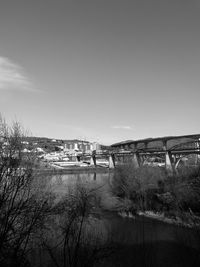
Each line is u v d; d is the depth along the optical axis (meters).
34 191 16.97
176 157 129.50
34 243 16.84
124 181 68.62
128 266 28.42
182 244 38.50
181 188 61.75
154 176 72.19
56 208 16.78
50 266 16.45
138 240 40.00
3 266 12.41
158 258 32.84
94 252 16.06
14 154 15.57
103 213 54.47
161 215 56.94
